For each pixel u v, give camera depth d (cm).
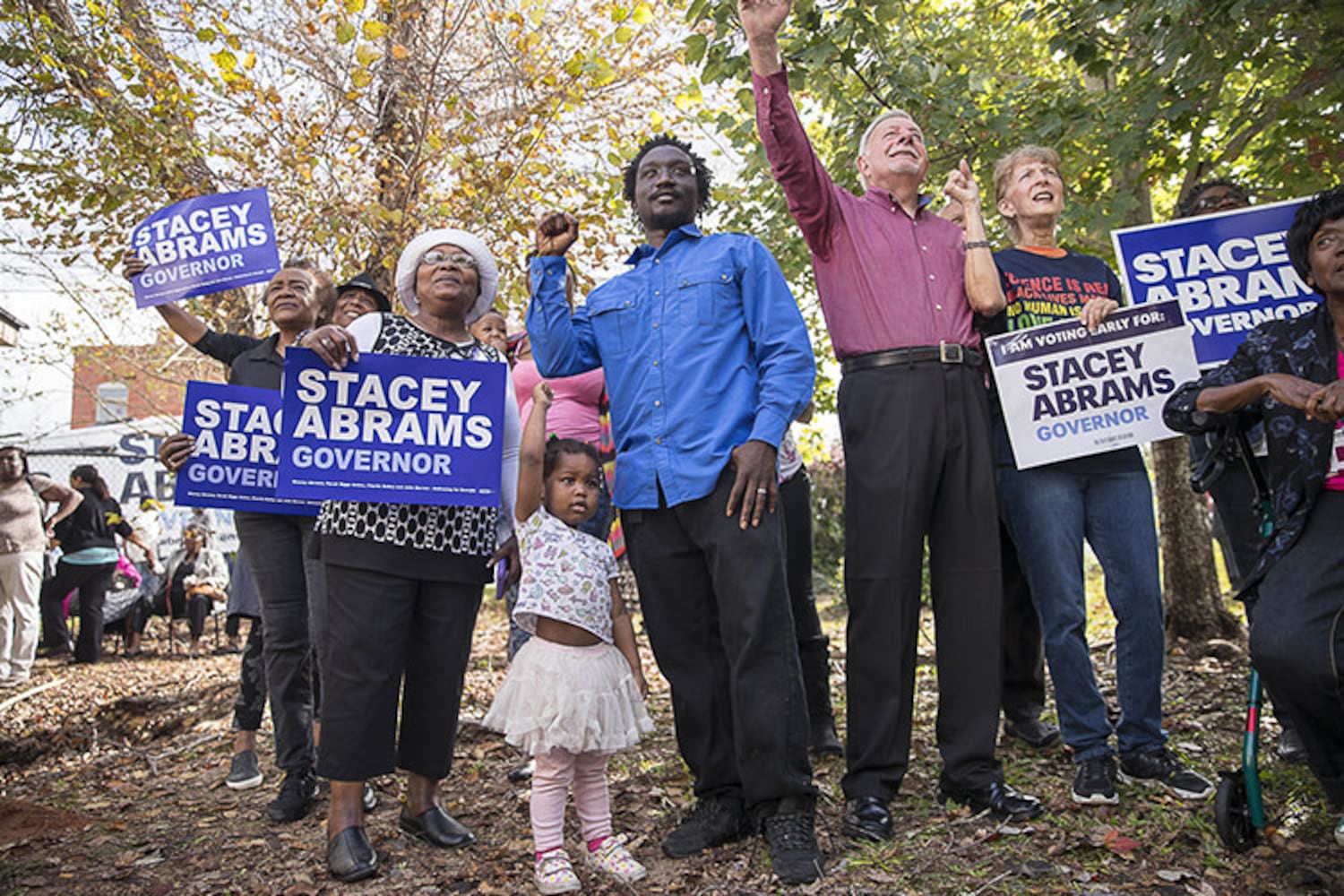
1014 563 423
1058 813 337
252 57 655
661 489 320
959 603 337
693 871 310
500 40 725
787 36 561
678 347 322
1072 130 554
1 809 409
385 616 329
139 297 459
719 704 329
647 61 745
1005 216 417
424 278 359
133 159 665
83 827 396
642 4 690
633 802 385
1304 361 294
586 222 710
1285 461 291
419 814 352
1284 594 278
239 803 420
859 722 335
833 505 1331
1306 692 270
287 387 329
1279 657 271
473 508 349
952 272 353
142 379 1194
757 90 331
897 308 341
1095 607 984
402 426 336
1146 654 362
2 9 630
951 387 335
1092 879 288
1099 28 566
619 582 331
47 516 898
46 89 652
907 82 557
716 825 327
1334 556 275
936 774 389
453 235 364
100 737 637
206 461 393
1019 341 364
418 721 348
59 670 865
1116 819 329
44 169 662
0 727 654
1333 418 264
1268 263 389
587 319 355
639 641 864
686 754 334
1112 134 542
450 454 338
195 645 966
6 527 816
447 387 340
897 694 330
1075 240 642
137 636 972
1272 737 416
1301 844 304
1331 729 280
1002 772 342
